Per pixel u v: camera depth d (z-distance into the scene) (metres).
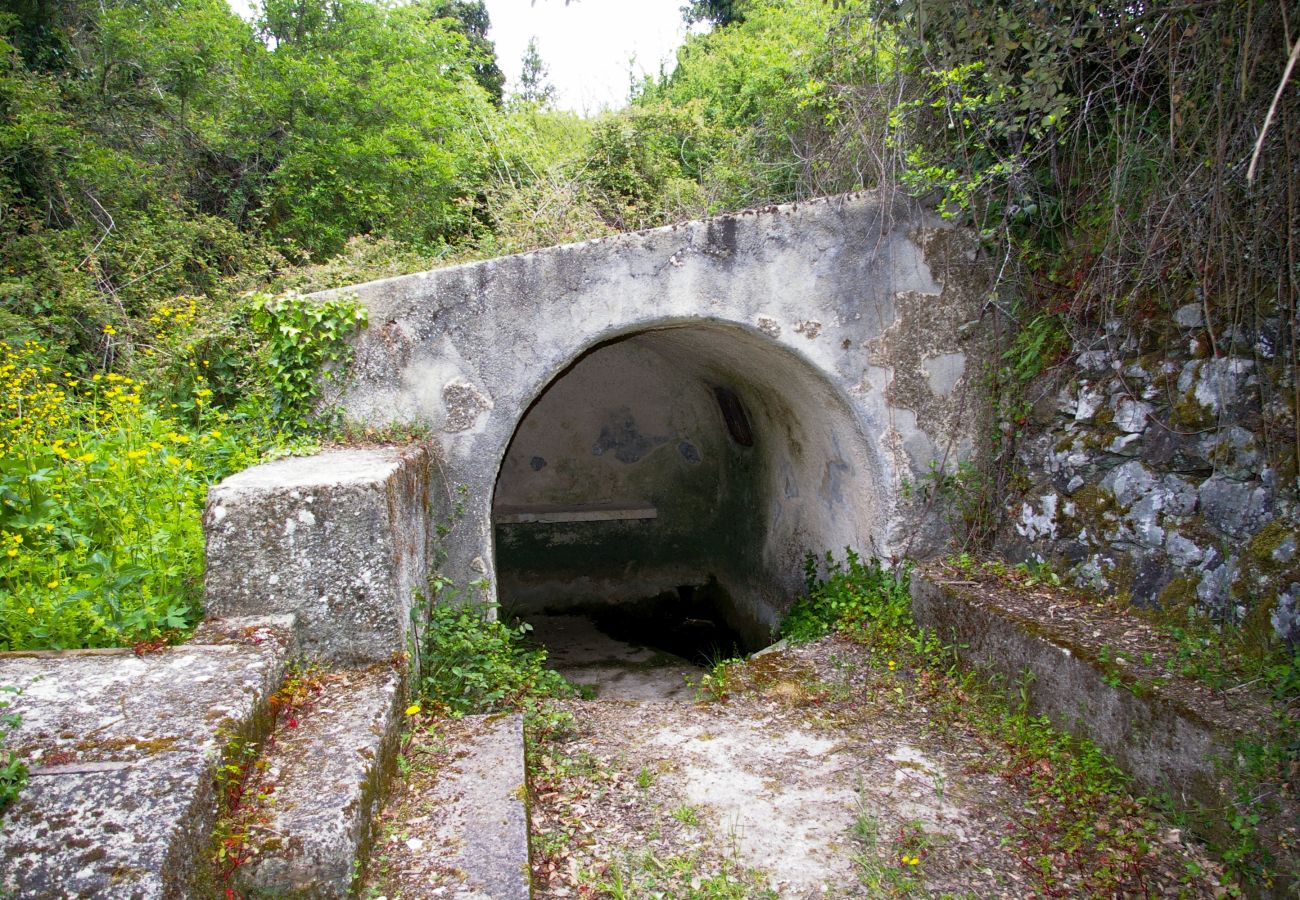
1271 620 3.54
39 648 2.95
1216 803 3.04
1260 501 3.72
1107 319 4.57
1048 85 4.20
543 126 12.91
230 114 8.82
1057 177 4.89
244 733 2.45
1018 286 5.22
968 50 4.40
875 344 5.20
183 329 5.00
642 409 8.30
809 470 6.32
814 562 6.34
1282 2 3.17
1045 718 3.94
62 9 8.65
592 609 8.57
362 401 4.65
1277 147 3.61
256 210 8.52
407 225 8.99
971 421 5.36
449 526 4.71
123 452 3.92
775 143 7.61
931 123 5.11
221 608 3.22
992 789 3.65
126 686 2.57
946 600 4.71
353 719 2.91
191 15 8.57
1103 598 4.41
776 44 10.59
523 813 2.88
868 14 4.82
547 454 8.34
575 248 4.77
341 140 8.70
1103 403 4.59
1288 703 3.16
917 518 5.31
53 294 6.11
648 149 9.78
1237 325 3.83
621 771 3.80
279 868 2.22
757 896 2.94
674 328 5.16
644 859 3.11
